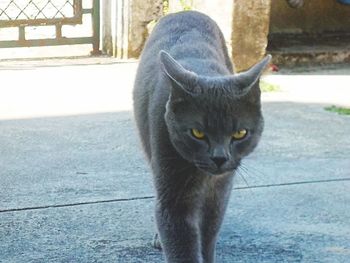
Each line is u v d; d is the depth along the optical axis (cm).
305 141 188
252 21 247
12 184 160
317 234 144
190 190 123
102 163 172
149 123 128
